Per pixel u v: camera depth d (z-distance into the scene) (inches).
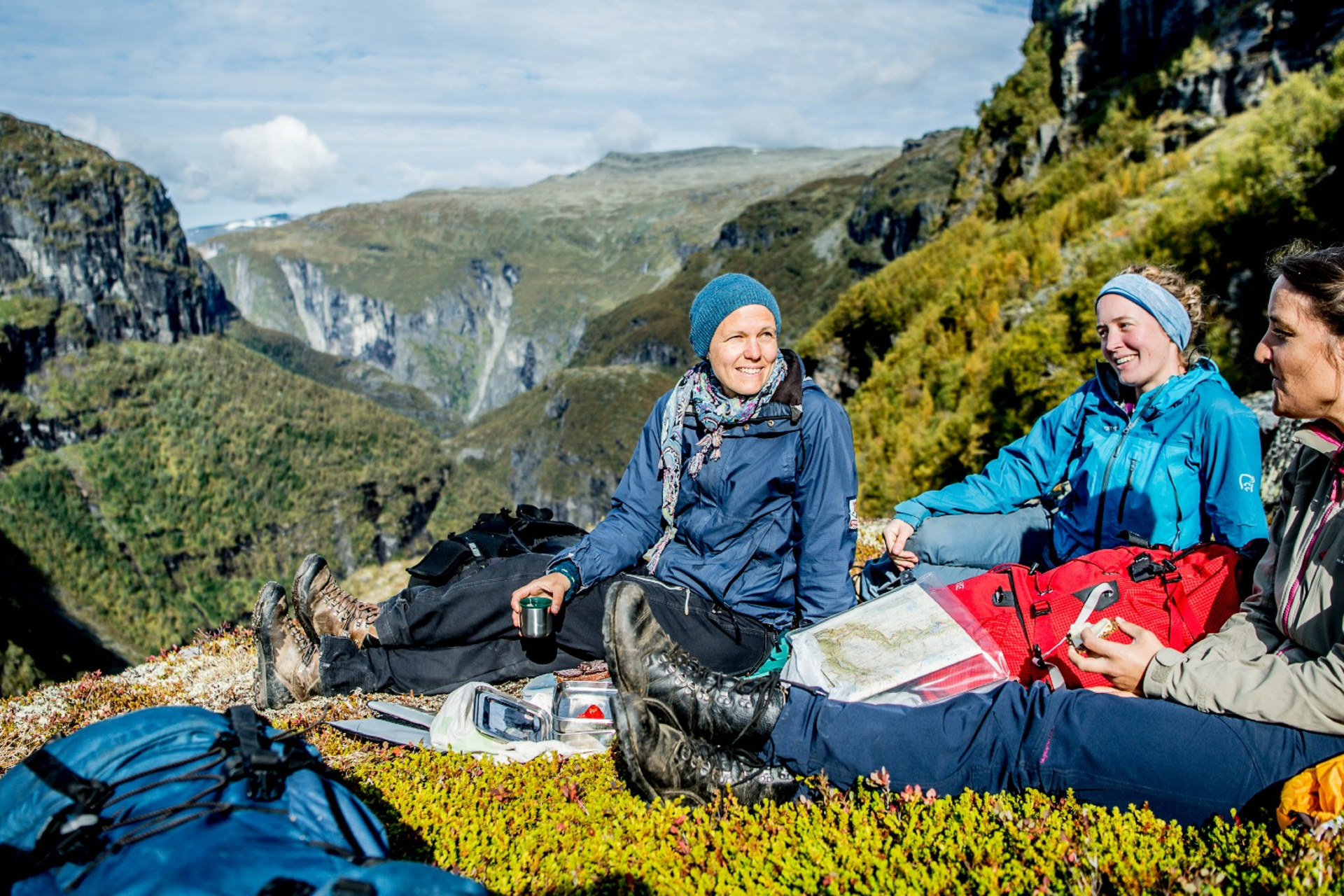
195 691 219.3
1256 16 1605.6
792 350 147.6
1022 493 167.6
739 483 145.2
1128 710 100.7
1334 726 93.7
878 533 366.3
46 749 81.4
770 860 94.7
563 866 98.1
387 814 112.0
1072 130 2171.5
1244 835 90.2
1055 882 83.8
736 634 148.7
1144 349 144.3
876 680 116.7
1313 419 103.0
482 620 166.6
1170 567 120.9
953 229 2496.3
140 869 64.3
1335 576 96.8
